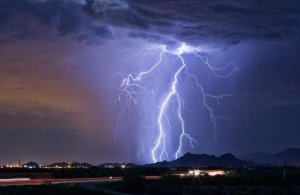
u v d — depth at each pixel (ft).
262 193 212.64
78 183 235.61
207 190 216.33
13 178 274.77
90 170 379.35
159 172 398.62
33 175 307.99
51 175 318.45
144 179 250.78
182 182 266.57
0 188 170.91
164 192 204.13
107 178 313.12
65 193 168.66
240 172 404.57
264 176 315.78
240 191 221.25
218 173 384.27
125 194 186.91
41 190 169.17
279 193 212.43
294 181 282.77
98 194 173.27
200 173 368.68
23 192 161.38
